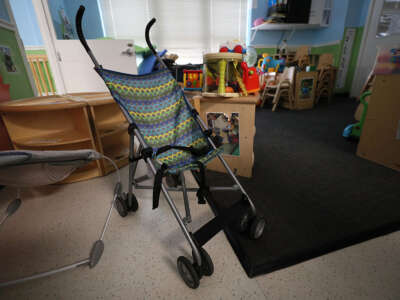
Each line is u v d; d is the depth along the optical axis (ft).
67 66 7.83
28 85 6.21
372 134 5.34
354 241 3.10
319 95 13.00
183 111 3.64
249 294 2.48
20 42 6.01
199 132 3.61
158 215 3.90
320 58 12.92
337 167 5.18
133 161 3.31
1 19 5.28
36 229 3.66
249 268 2.69
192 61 13.93
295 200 3.99
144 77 3.36
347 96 15.55
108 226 3.67
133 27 12.62
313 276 2.65
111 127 5.84
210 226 2.75
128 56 8.32
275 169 5.20
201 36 13.50
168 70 3.54
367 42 13.55
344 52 14.34
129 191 3.66
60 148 5.35
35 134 5.09
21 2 11.16
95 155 2.94
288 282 2.60
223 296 2.47
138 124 3.32
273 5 13.17
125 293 2.56
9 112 4.66
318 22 13.48
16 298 2.55
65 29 9.47
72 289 2.64
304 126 8.68
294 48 15.42
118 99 3.08
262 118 10.29
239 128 4.47
